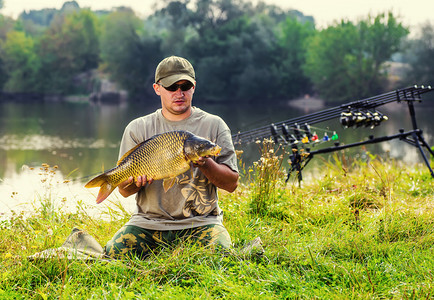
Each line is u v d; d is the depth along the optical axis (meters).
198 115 3.60
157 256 3.35
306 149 6.32
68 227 4.63
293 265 3.39
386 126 21.77
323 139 6.28
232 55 57.03
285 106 50.00
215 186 3.60
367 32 52.06
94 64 74.31
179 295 2.87
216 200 3.62
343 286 3.04
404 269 3.31
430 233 3.96
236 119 30.38
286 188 5.62
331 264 3.36
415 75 54.03
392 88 52.97
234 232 4.03
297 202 4.97
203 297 2.86
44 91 69.94
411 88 6.19
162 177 3.27
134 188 3.46
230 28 61.34
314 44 53.78
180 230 3.51
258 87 55.34
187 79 3.45
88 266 3.19
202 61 57.31
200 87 57.25
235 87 57.16
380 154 12.62
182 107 3.52
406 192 5.98
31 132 21.16
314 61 53.38
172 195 3.50
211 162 3.29
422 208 4.77
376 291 2.95
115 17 63.31
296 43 59.34
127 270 3.22
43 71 70.56
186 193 3.50
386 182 6.25
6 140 18.19
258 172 5.13
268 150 5.38
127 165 3.29
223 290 2.99
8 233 4.33
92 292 2.93
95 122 27.00
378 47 51.72
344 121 6.15
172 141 3.21
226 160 3.50
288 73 57.22
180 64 3.48
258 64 57.88
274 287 3.04
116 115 33.47
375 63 52.28
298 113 36.50
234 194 5.21
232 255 3.37
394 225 4.09
